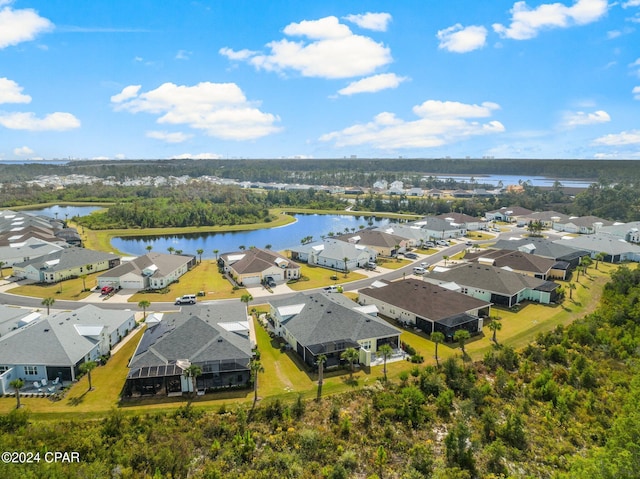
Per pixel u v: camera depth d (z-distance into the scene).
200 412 50.66
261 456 44.84
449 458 46.03
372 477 41.78
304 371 61.31
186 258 122.38
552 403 55.44
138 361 56.72
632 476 39.06
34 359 57.31
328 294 84.00
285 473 42.66
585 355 67.50
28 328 62.97
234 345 60.50
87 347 62.06
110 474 41.25
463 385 57.62
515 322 80.50
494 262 115.25
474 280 95.38
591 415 54.06
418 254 142.38
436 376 57.78
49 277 107.81
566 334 72.38
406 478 42.88
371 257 132.12
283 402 53.03
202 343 60.44
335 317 70.06
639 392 50.94
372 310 76.94
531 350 67.19
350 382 58.34
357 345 64.62
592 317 78.94
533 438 50.16
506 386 58.06
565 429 51.81
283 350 68.12
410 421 51.09
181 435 46.62
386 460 45.62
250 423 49.53
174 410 51.25
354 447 46.97
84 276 105.69
